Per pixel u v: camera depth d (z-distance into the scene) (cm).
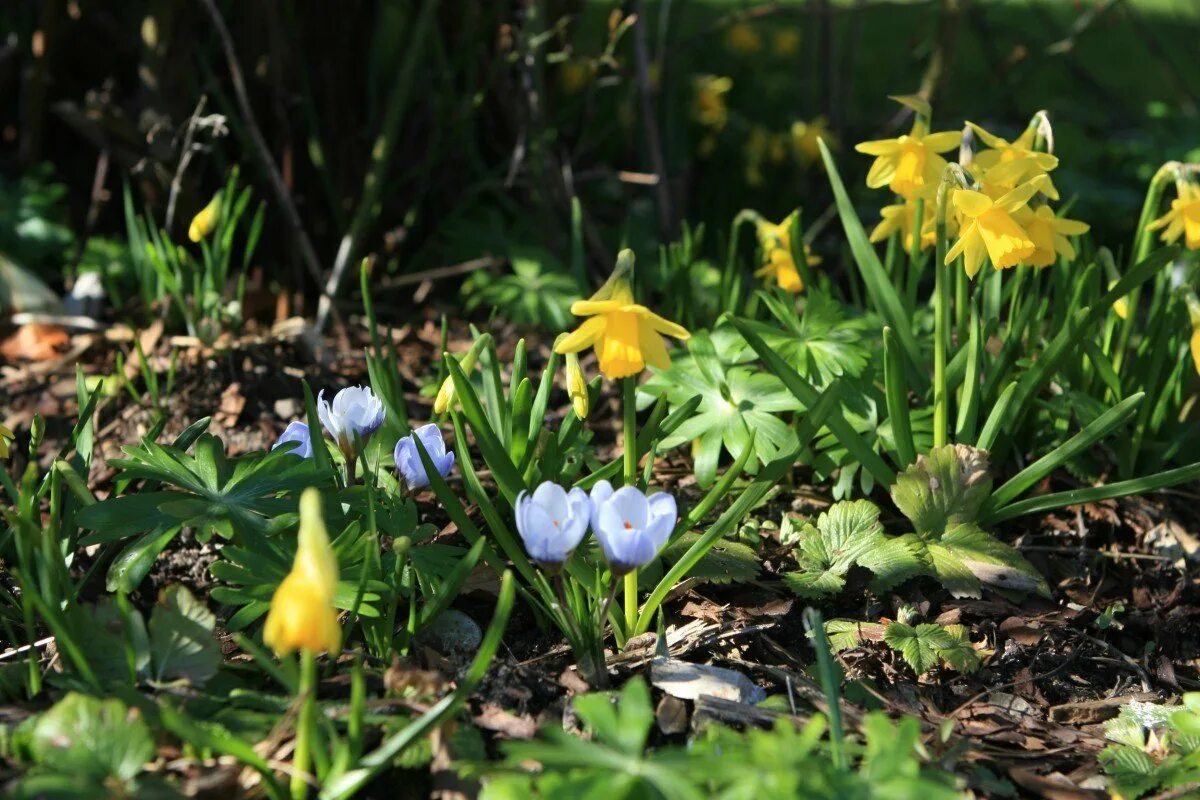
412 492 216
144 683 200
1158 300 225
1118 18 310
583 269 250
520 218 262
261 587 203
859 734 203
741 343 225
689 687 205
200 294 239
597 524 199
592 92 267
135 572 203
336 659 204
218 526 204
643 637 208
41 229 254
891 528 221
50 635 209
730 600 214
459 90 271
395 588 204
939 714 207
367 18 255
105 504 204
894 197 304
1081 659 213
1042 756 204
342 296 254
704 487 219
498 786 193
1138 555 221
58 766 192
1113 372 223
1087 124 374
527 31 253
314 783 195
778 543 219
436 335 249
